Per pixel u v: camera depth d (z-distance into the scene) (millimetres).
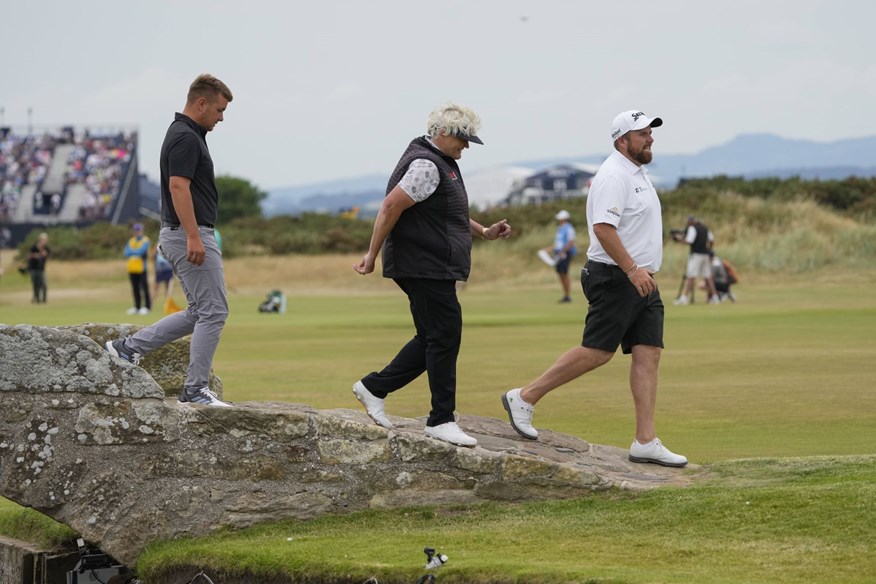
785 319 49062
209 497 15031
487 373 31344
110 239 140125
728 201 100562
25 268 111250
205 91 16016
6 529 16953
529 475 15773
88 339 14758
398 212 15547
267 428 15258
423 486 15711
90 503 14734
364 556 13102
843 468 16203
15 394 14609
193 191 15992
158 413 14898
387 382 16469
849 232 88438
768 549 12438
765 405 24312
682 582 11141
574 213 109500
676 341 39469
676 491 15367
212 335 16234
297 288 93312
